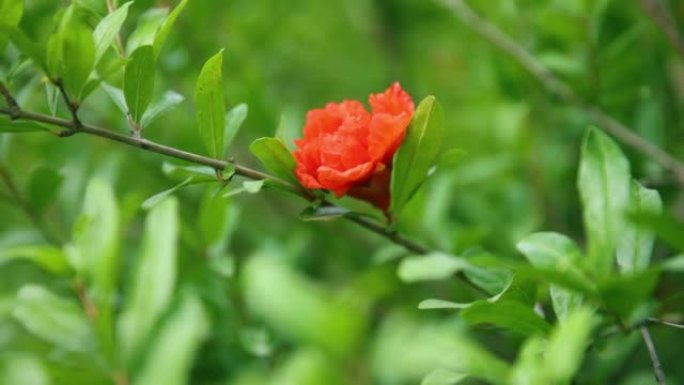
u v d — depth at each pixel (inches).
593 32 38.9
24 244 38.6
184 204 41.6
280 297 27.6
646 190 31.9
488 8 41.1
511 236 40.6
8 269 41.5
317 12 49.6
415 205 38.4
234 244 42.1
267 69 46.8
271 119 41.5
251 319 37.2
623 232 31.7
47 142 40.3
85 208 33.9
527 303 31.9
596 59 39.0
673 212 40.0
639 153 39.9
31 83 34.2
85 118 40.8
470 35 43.5
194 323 29.0
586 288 30.9
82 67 31.7
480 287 33.2
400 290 40.5
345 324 27.5
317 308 27.5
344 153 32.4
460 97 46.4
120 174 41.4
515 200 41.0
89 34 31.5
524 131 41.3
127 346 30.9
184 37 40.7
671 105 42.3
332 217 32.8
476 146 43.8
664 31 37.9
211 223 37.0
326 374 27.6
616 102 40.0
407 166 32.9
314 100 49.4
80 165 40.1
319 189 32.8
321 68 49.9
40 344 37.1
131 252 39.4
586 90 39.3
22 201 37.7
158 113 32.8
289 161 32.7
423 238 38.5
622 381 40.3
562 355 28.8
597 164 31.9
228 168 32.5
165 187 41.7
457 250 37.1
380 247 42.4
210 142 32.6
